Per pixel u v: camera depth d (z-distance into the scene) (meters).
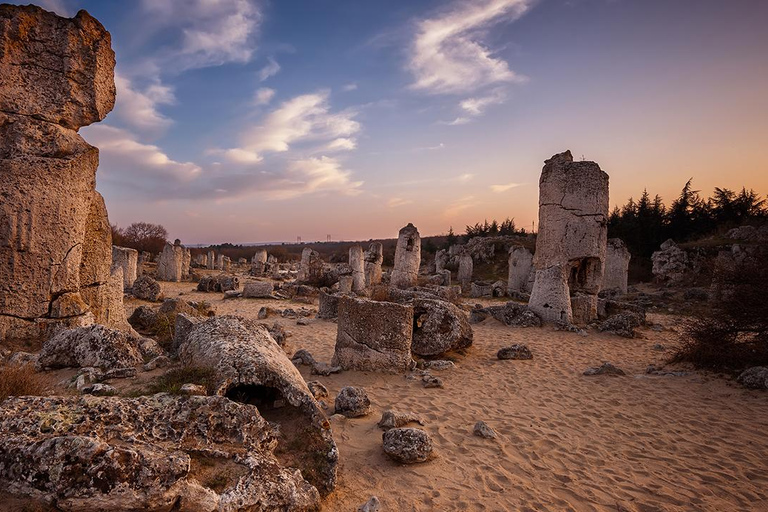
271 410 4.26
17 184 6.40
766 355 7.65
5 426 2.86
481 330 12.60
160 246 45.47
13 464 2.61
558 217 13.29
